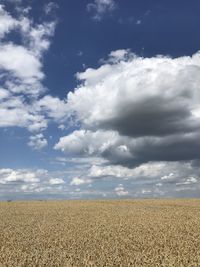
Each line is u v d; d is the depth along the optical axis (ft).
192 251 72.02
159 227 110.01
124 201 274.98
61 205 235.20
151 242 82.74
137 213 163.02
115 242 83.25
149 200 280.72
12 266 59.06
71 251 72.28
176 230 103.45
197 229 105.29
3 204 250.37
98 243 81.97
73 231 101.65
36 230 103.86
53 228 108.37
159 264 60.39
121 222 124.57
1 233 97.45
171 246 77.71
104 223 121.60
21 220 134.00
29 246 78.48
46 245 79.46
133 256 67.26
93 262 61.26
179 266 59.72
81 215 154.92
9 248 75.51
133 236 91.71
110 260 63.41
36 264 61.05
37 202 282.36
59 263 61.72
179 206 211.00
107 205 230.48
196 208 194.49
